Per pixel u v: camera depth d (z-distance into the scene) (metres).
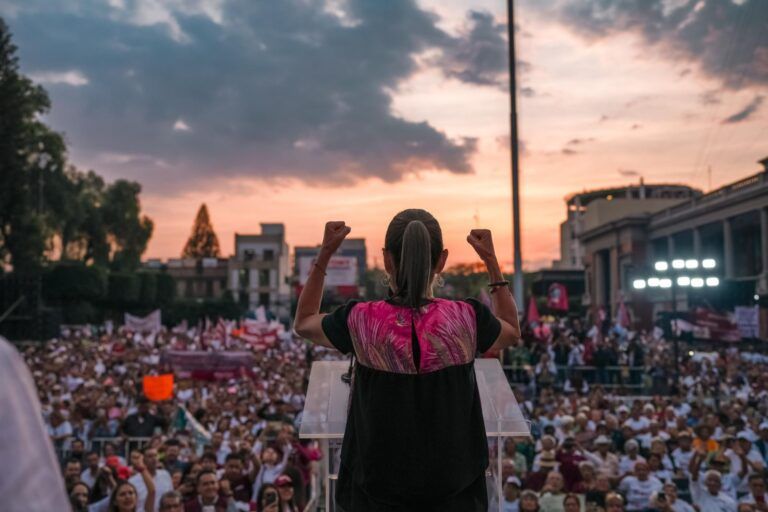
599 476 10.35
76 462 9.29
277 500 8.33
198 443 14.21
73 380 21.83
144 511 8.56
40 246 59.19
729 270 51.88
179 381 22.02
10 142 56.91
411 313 2.17
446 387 2.14
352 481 2.20
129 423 14.90
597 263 75.25
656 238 64.50
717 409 18.84
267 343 34.53
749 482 10.34
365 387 2.16
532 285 91.38
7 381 1.02
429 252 2.23
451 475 2.11
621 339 35.16
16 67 56.84
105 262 84.25
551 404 19.02
